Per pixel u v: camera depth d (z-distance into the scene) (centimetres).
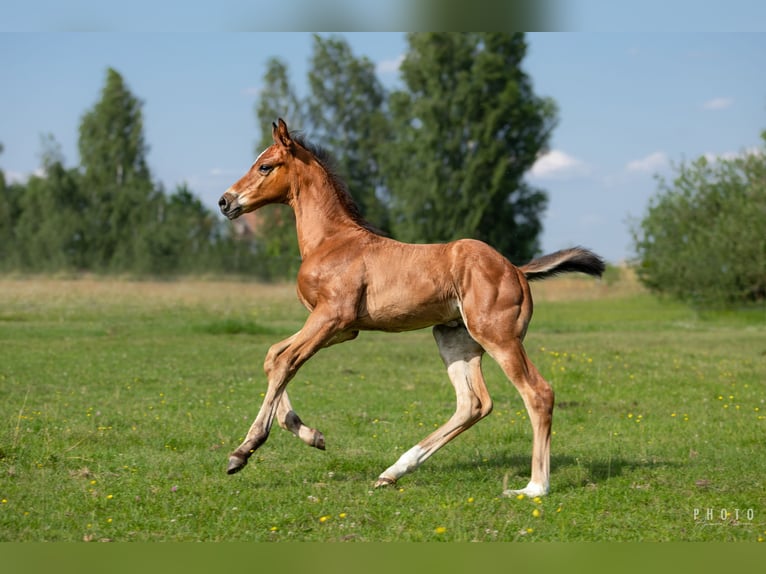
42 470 808
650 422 1130
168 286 4116
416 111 4909
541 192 5112
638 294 4509
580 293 4538
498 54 4862
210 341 2141
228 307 3189
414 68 5028
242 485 771
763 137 3441
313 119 6031
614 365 1662
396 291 764
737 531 653
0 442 909
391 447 959
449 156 4947
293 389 1396
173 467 834
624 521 675
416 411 1198
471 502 714
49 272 5466
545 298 4425
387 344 2170
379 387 1428
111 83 6625
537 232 5153
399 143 5216
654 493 754
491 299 744
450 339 807
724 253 3247
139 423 1063
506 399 1311
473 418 793
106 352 1852
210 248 5906
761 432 1058
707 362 1738
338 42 6009
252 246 6281
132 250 5919
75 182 6475
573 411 1209
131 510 685
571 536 641
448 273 757
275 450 934
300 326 2608
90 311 2905
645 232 3597
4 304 3078
